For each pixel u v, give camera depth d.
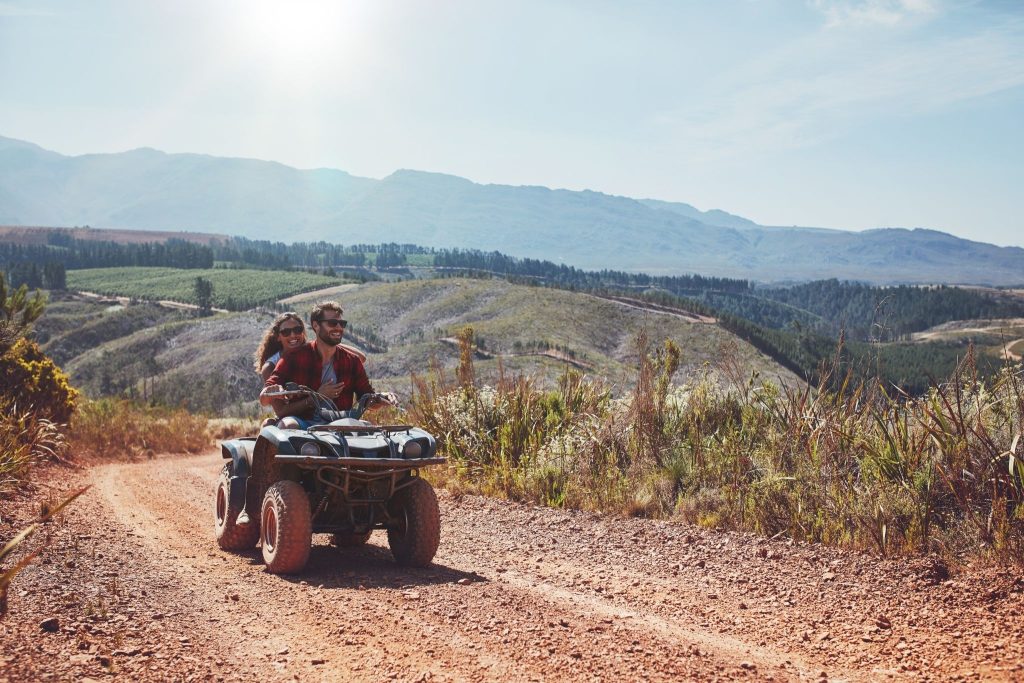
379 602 5.11
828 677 3.93
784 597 5.38
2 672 3.62
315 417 6.55
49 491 9.78
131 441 17.62
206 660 3.98
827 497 6.93
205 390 147.88
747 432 8.84
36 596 4.91
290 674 3.81
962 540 5.80
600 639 4.43
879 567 5.69
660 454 9.19
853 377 7.92
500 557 6.80
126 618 4.61
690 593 5.57
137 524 8.02
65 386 15.60
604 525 7.79
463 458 10.69
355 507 6.46
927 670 4.02
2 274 14.66
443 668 3.93
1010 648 4.25
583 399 11.21
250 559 6.56
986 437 6.26
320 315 6.77
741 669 4.01
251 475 6.83
